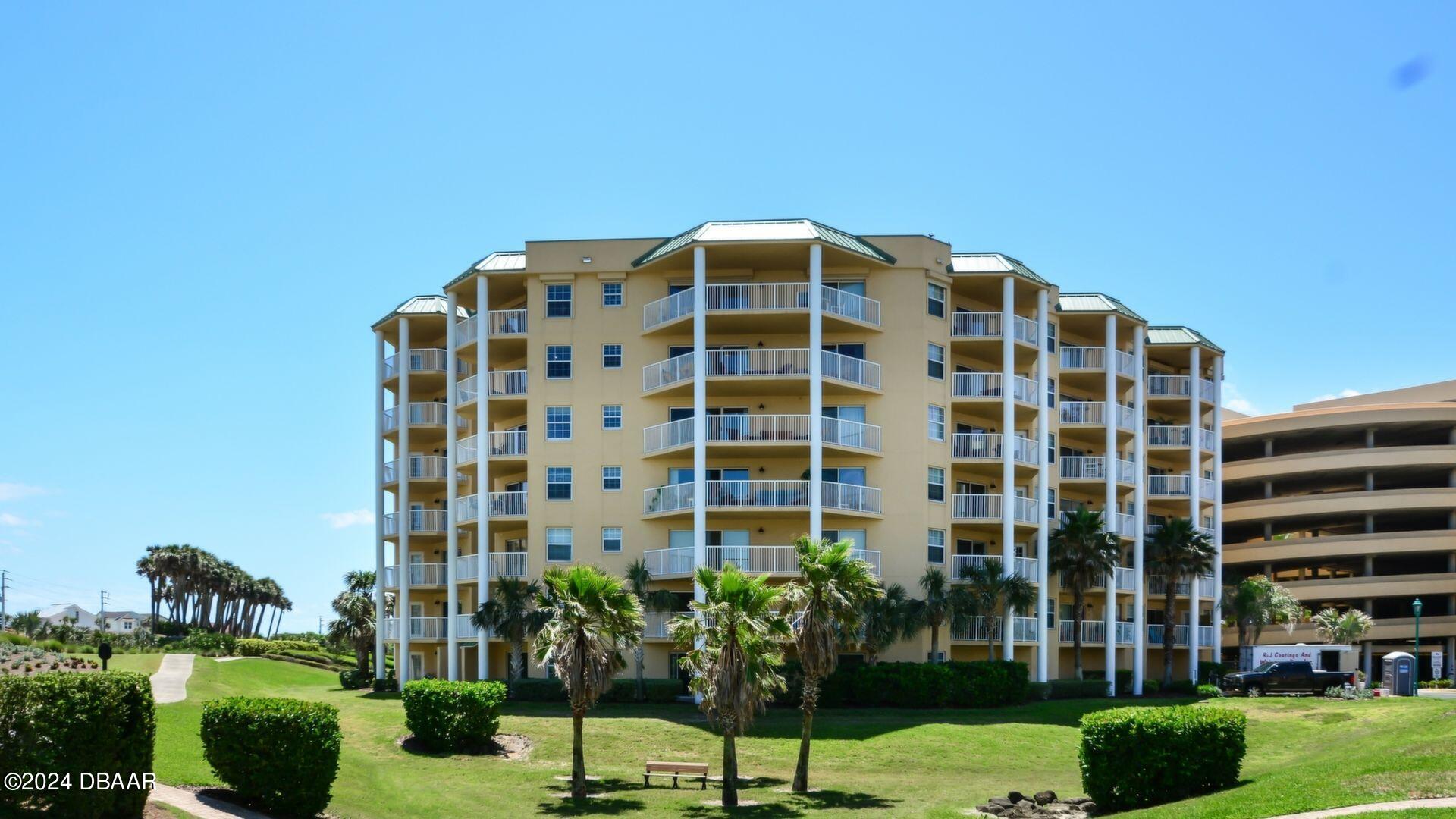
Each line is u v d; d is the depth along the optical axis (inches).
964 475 2078.0
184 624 4598.9
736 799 1098.7
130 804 735.1
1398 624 3171.8
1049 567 2095.2
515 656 1920.5
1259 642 3213.6
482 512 2016.5
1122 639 2210.9
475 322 2148.1
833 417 1956.2
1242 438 3427.7
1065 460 2237.9
